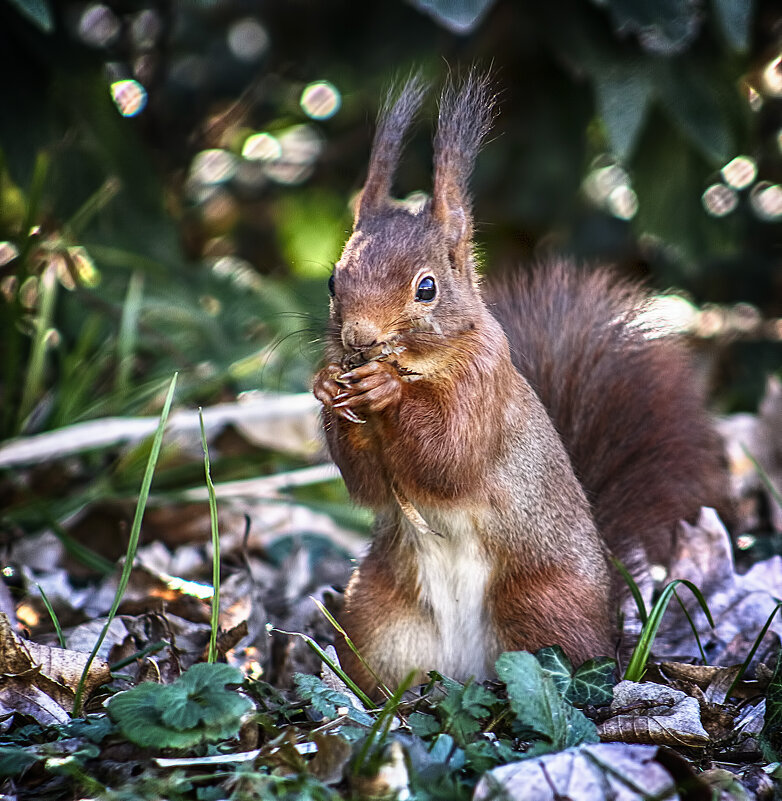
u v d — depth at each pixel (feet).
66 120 43.78
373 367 24.29
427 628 26.12
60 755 19.34
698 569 30.32
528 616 25.53
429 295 24.93
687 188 45.91
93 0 49.24
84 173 44.42
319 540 36.42
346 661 26.20
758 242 51.21
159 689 19.44
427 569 26.02
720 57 42.19
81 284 42.75
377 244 25.34
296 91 55.98
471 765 19.21
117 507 36.58
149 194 46.19
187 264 48.16
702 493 32.53
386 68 48.08
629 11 38.37
